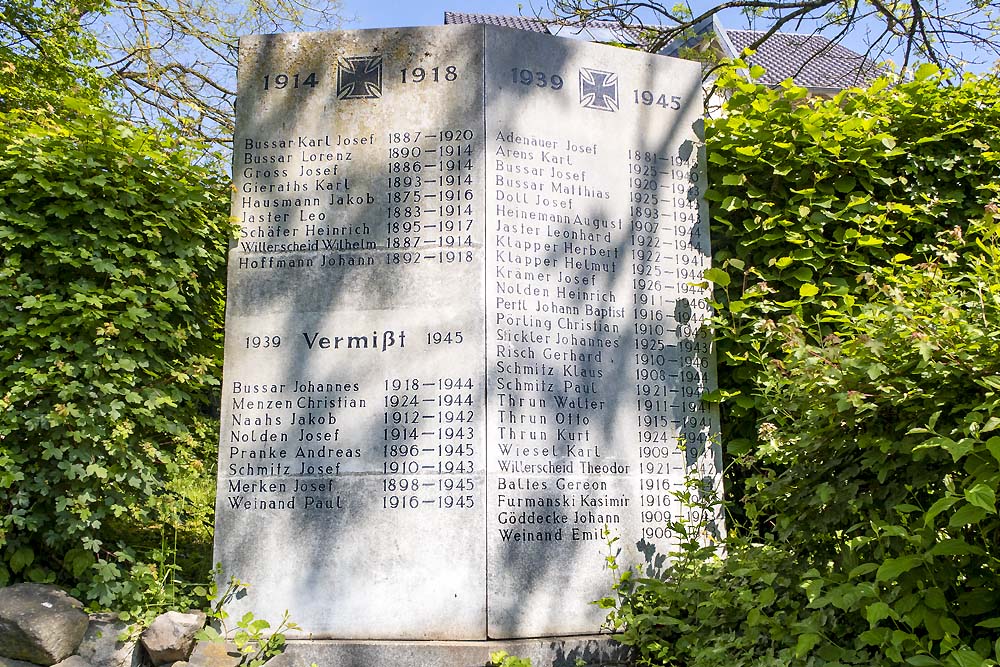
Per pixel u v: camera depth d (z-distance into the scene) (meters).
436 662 4.43
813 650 3.60
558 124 5.24
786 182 5.59
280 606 4.66
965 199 5.74
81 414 4.48
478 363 4.80
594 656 4.56
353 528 4.71
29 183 4.83
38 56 11.80
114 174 4.84
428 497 4.70
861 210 5.48
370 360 4.88
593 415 4.98
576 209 5.18
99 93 11.56
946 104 5.73
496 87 5.14
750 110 5.66
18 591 4.33
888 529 3.05
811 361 3.60
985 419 3.06
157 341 4.92
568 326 5.03
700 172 5.52
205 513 5.95
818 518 3.66
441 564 4.62
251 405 4.89
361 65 5.21
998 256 4.28
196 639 4.41
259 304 5.00
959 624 3.10
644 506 4.99
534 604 4.64
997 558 3.09
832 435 3.60
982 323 3.32
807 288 5.22
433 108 5.13
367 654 4.48
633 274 5.24
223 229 5.11
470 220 4.98
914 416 3.32
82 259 4.74
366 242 5.02
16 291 4.64
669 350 5.23
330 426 4.83
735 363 5.26
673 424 5.15
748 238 5.56
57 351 4.66
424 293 4.92
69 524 4.49
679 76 5.59
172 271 4.92
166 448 5.10
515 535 4.69
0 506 4.55
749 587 4.20
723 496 5.15
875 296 4.62
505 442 4.76
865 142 5.57
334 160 5.13
